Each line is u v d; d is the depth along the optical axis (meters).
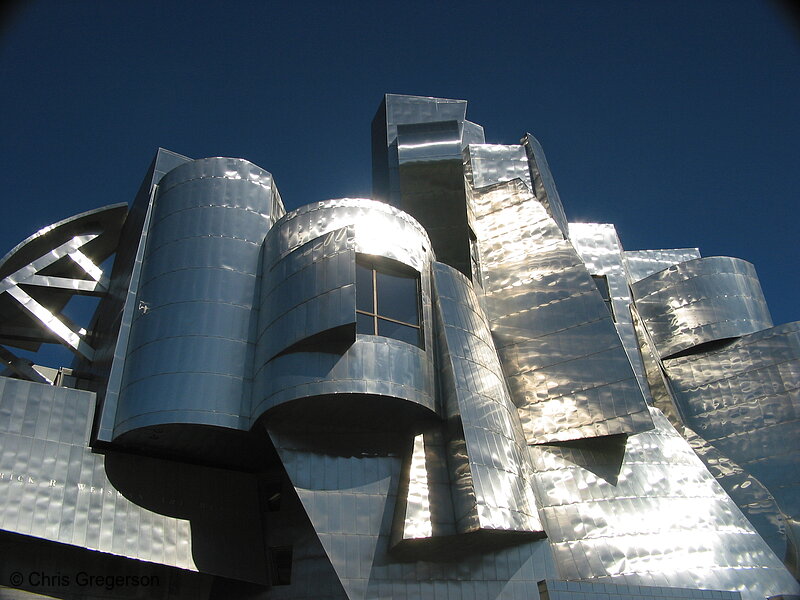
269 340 21.45
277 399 19.84
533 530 19.75
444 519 19.23
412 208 27.92
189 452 22.22
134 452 21.78
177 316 22.55
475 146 37.28
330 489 19.69
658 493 23.19
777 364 29.03
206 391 21.05
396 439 21.06
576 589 18.77
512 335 26.41
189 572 21.56
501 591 19.38
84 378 26.34
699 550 21.88
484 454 20.03
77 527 19.20
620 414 23.25
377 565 18.94
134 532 20.06
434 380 21.42
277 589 21.14
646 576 20.92
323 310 20.23
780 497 26.23
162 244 24.62
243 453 22.55
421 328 22.17
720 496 24.09
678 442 25.55
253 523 22.67
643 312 33.59
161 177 27.66
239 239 24.55
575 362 24.83
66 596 19.27
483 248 29.38
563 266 27.02
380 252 22.50
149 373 21.53
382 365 20.19
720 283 32.56
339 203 23.81
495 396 21.91
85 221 28.09
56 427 20.58
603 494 22.73
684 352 31.73
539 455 23.61
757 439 27.97
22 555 19.11
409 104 39.25
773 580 21.80
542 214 29.09
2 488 18.70
